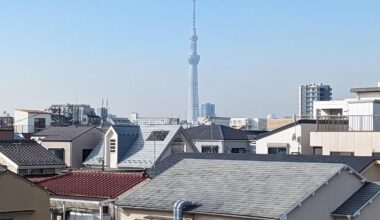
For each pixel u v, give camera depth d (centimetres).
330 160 3050
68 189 2922
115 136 4975
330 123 4103
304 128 4531
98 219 2750
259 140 4756
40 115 7081
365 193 2348
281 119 8162
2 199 2403
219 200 2294
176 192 2464
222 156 3356
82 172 3238
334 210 2267
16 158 3734
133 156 4881
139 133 5116
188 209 2288
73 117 8475
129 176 3005
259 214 2105
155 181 2628
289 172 2391
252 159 3191
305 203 2159
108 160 4972
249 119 10212
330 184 2266
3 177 2408
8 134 4916
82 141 5259
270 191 2262
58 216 2870
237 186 2378
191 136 5925
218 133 5891
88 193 2827
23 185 2483
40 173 3772
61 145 5212
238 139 5916
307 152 4491
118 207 2533
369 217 2298
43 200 2559
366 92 4584
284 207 2109
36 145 4016
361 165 2939
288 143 4588
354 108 4147
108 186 2894
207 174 2566
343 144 3859
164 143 4891
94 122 8481
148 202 2442
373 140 3734
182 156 3488
